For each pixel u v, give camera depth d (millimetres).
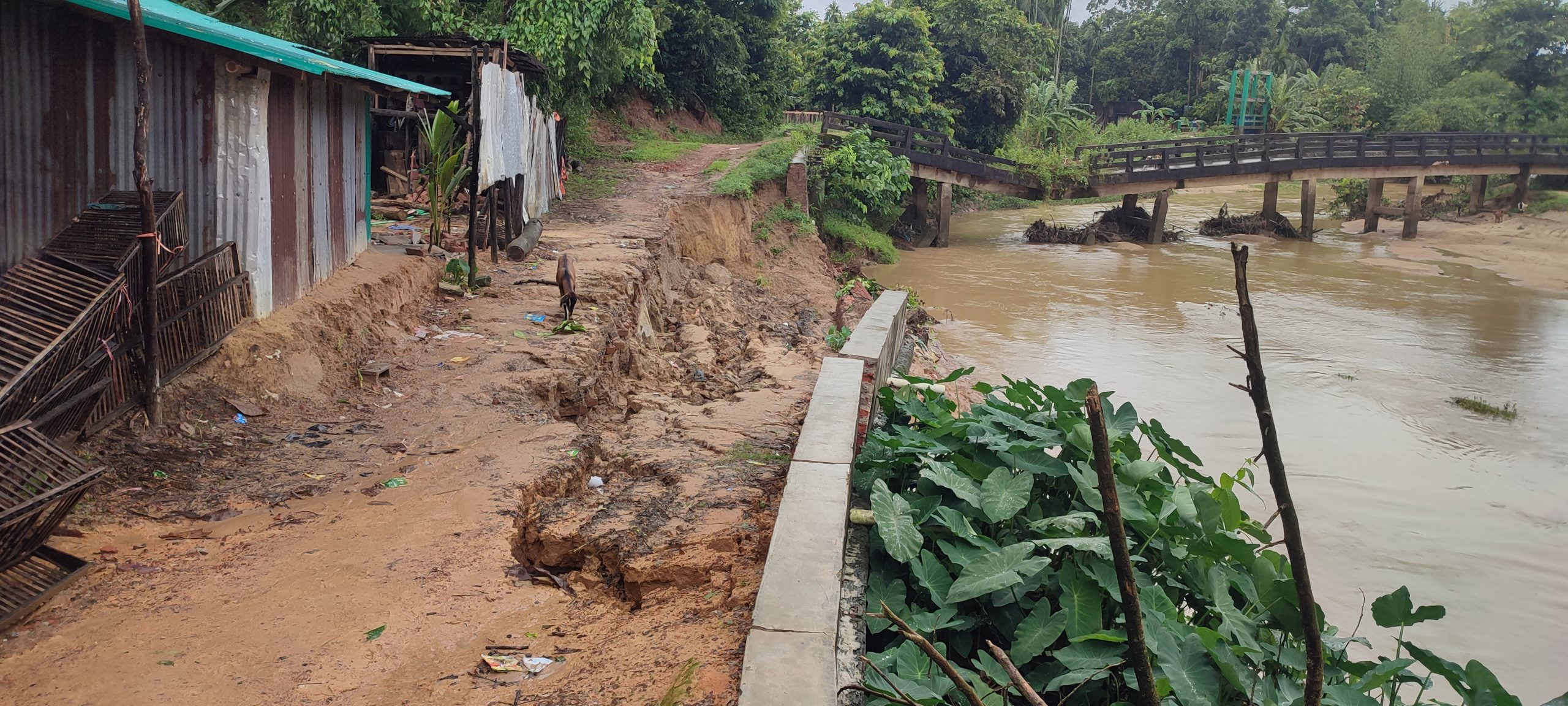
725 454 7027
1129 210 34812
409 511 5840
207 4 19234
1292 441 12836
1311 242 34406
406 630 4480
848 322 19359
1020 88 42188
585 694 3941
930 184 33094
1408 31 56406
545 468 6629
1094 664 4441
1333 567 9180
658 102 35312
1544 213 35125
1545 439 13141
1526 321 21156
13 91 6969
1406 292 24547
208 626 4449
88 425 6148
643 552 5301
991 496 5516
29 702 3824
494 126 12609
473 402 8109
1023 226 37094
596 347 10195
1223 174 33125
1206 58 72125
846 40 40344
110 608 4590
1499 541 9852
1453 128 37938
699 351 13812
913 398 7980
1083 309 21422
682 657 4164
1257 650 4738
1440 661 4715
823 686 3543
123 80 7289
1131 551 5406
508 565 5215
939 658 3389
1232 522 5297
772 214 24328
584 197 21188
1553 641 7883
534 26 21109
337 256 9984
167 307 6801
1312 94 60344
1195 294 23578
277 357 7793
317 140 9344
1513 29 25797
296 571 5039
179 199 7043
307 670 4113
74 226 6473
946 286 24000
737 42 37438
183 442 6590
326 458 6727
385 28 20031
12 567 4688
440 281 11672
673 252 17922
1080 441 5809
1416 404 14703
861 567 5152
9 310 5805
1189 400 14445
